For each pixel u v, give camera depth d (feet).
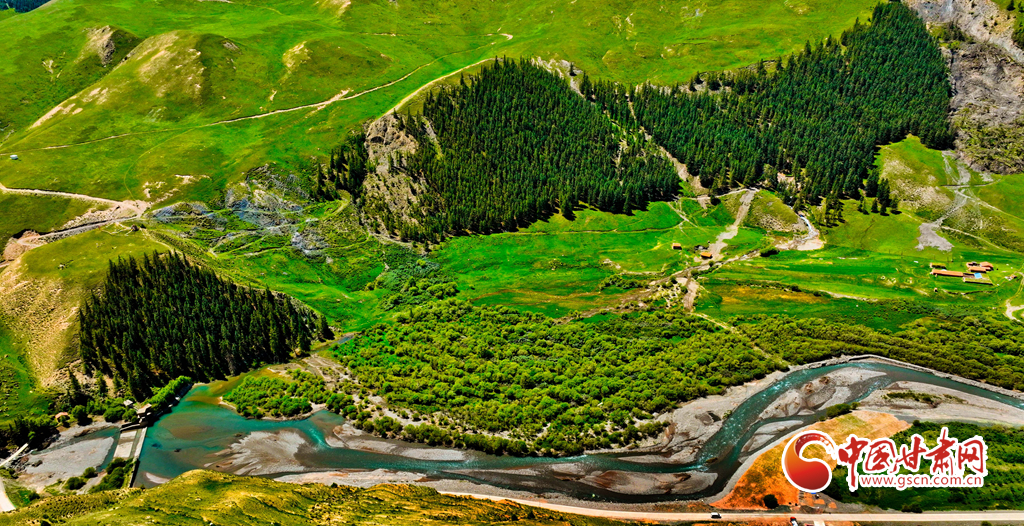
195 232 521.65
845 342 420.36
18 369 382.01
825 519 275.39
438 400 369.09
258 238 536.42
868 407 352.69
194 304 424.87
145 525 215.31
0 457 330.34
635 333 442.50
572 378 382.42
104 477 313.94
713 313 474.90
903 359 401.29
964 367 387.34
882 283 526.16
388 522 240.32
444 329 449.06
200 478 280.10
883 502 283.79
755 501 287.69
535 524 254.06
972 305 482.69
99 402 368.68
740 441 328.90
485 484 305.12
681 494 294.25
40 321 407.23
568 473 311.06
